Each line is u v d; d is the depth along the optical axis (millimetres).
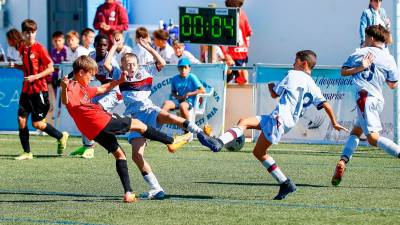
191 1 39531
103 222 17000
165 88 32688
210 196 20094
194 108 31734
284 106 19266
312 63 19781
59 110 34656
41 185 22016
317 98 19625
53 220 17250
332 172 24156
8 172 24422
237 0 35250
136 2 40594
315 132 31578
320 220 17016
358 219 17094
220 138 19250
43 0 42406
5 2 42781
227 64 34469
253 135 32562
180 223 16844
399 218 17172
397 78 21516
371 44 21562
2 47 42500
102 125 18891
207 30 33250
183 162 26516
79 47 35375
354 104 31188
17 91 34906
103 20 36469
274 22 38500
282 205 18750
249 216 17484
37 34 42656
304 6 37906
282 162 26484
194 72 32656
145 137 19719
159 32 34344
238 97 32750
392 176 23266
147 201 19391
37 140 33156
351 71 21297
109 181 22656
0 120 35219
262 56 38812
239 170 24656
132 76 21734
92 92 19125
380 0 30641
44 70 27641
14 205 19078
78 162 26688
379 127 21438
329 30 37500
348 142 21594
